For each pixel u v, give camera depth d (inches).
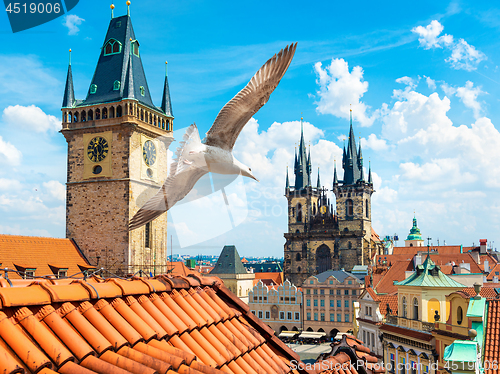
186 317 511.2
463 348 1010.7
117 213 3144.7
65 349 335.0
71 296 397.7
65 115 3336.6
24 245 2778.1
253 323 627.2
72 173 3307.1
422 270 1951.3
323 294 5462.6
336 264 7440.9
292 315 5590.6
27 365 306.5
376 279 3585.1
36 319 352.2
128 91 3211.1
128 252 3053.6
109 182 3189.0
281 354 617.3
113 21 3570.4
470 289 1862.7
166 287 545.3
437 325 1588.3
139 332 421.7
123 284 482.0
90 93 3420.3
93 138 3255.4
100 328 389.1
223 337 525.7
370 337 2618.1
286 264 7864.2
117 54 3459.6
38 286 383.6
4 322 331.0
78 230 3223.4
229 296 640.4
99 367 334.6
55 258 2903.5
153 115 3366.1
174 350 412.2
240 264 6427.2
